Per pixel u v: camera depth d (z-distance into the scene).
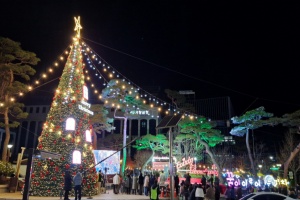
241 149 50.06
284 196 13.06
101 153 31.14
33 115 67.25
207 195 18.78
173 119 14.30
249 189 27.19
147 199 19.84
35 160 19.14
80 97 21.23
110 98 37.09
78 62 21.98
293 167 37.06
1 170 23.52
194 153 40.34
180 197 23.27
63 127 20.02
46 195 18.47
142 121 67.44
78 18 23.25
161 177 24.94
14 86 28.06
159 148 40.19
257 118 35.69
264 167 42.25
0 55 27.73
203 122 37.31
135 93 37.31
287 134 42.59
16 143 65.69
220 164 40.38
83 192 19.41
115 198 19.67
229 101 57.28
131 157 58.81
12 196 18.81
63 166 19.05
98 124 40.72
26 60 29.02
